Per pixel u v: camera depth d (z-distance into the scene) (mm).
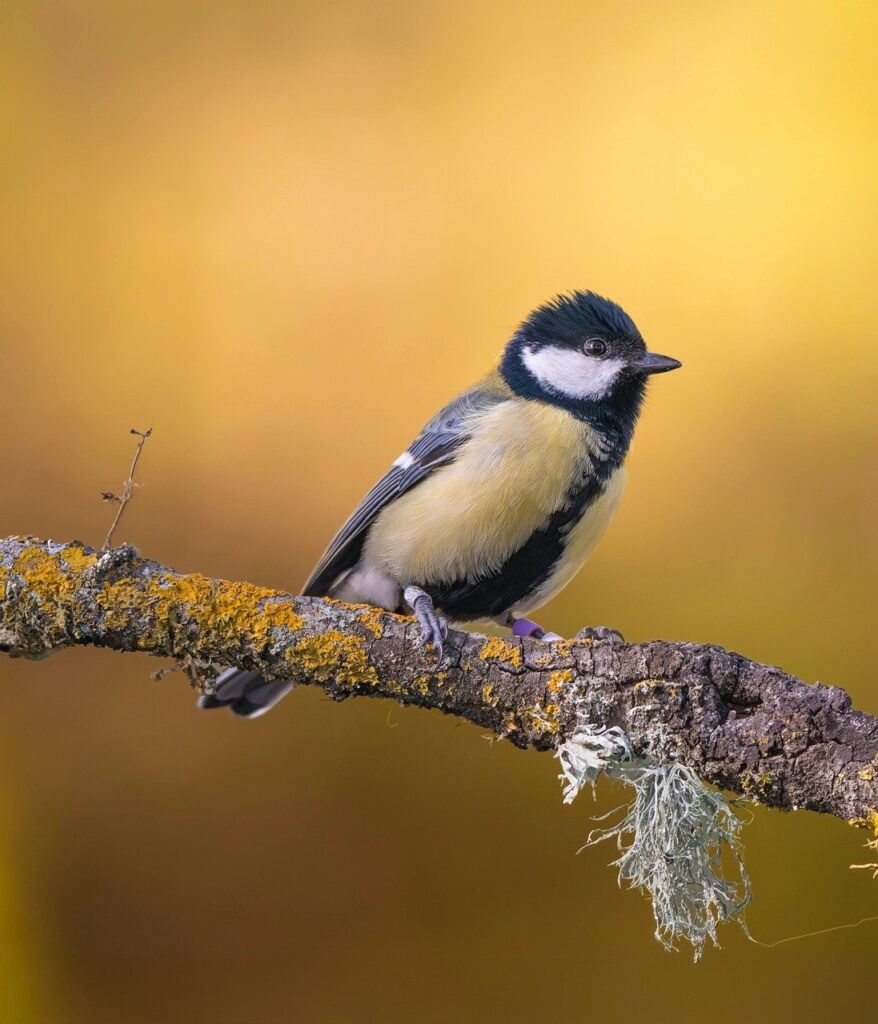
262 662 3969
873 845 3947
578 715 3961
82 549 3971
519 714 3965
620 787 3992
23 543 3971
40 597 3967
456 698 3967
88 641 3969
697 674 3957
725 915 3955
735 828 3955
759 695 3955
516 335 4043
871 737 3949
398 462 4035
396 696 3969
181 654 3969
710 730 3955
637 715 3959
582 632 4004
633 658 3961
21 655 3971
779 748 3951
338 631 3969
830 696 3953
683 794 3955
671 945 3955
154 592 3967
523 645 3967
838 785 3947
